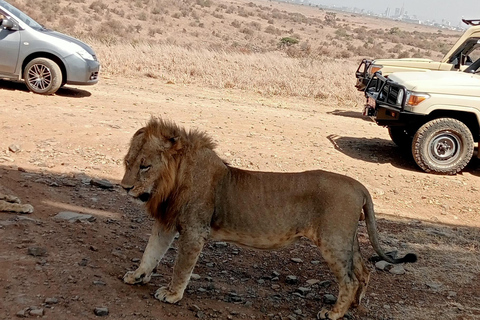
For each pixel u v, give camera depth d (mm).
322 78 21156
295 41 52062
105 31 44438
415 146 10562
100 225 6344
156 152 4730
